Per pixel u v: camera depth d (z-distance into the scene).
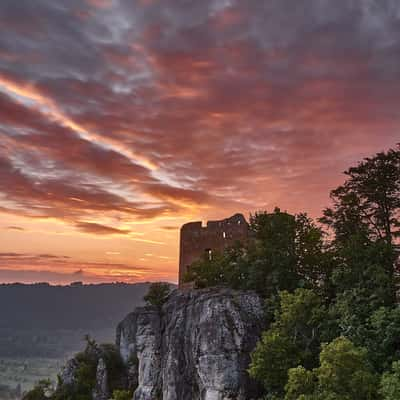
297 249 60.16
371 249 49.00
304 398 36.50
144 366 63.59
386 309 42.31
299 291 48.44
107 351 92.31
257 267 58.56
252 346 50.94
